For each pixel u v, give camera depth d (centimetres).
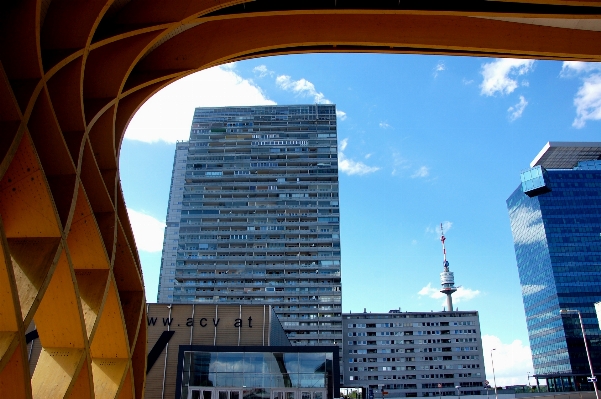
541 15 1908
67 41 1491
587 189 16088
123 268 2008
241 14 1820
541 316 15950
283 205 15512
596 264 15162
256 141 16462
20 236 1385
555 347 15000
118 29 1719
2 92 1170
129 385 1883
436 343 16075
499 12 1880
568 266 15200
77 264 1731
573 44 2184
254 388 4031
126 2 1766
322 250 14950
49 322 1484
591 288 14925
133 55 1795
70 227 1576
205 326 5075
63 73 1546
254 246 15038
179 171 19700
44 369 1449
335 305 14400
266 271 14762
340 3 1847
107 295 1777
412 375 15700
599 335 14488
